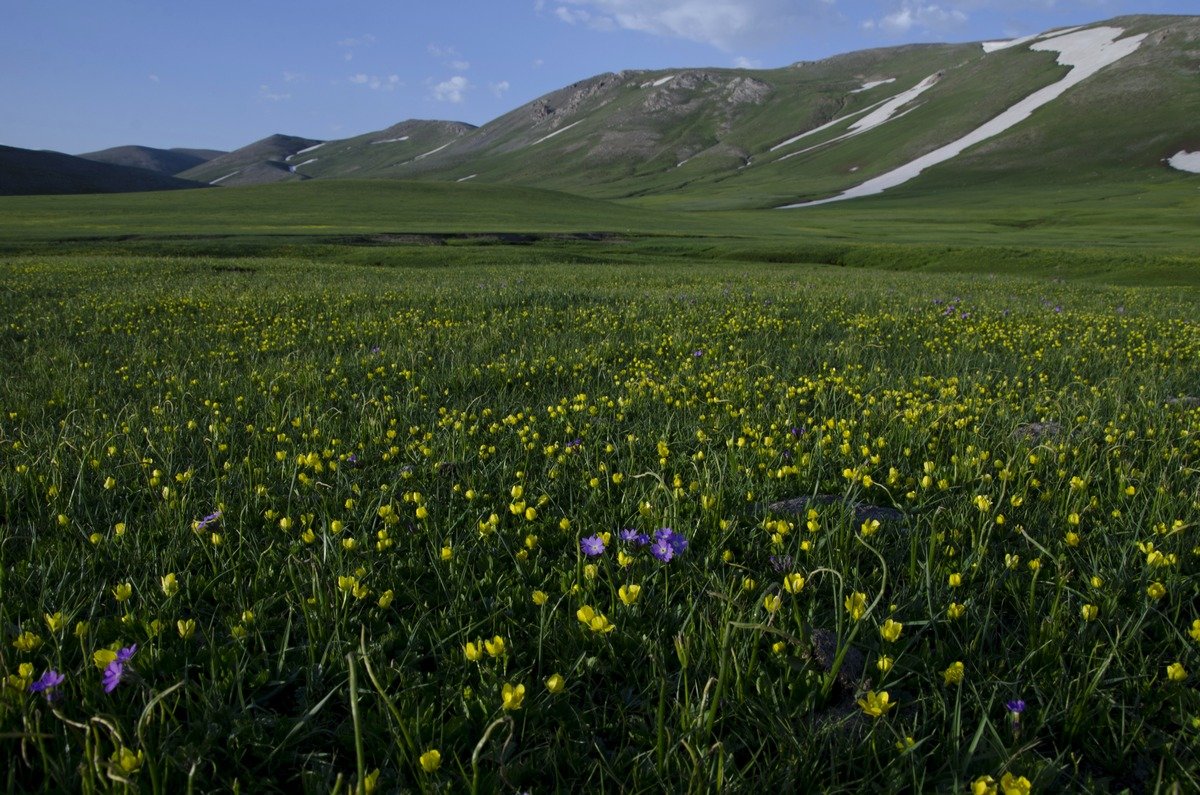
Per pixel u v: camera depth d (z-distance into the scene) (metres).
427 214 80.44
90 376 8.03
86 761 2.19
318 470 4.60
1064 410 6.49
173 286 19.27
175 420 6.12
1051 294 22.05
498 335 10.86
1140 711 2.62
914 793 2.24
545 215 86.06
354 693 1.91
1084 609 2.86
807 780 2.27
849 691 2.75
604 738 2.59
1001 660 2.79
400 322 12.28
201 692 2.52
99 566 3.51
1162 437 5.40
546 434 5.93
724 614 2.82
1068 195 121.88
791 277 29.59
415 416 6.46
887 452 5.25
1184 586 3.28
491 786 2.28
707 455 5.05
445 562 3.53
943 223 92.19
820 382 7.39
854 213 114.19
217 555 3.54
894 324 12.62
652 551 3.36
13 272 22.66
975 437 5.28
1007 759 2.28
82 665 2.66
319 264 32.09
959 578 3.07
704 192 181.50
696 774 2.12
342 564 3.35
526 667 2.86
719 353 9.73
